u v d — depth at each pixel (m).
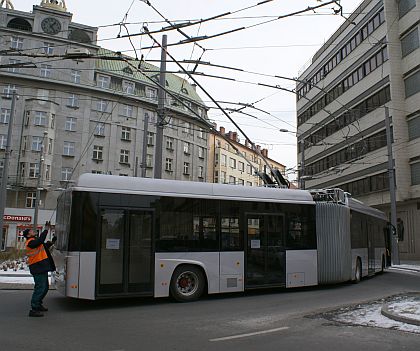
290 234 13.05
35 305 8.86
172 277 10.84
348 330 7.66
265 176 16.42
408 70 34.84
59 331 7.41
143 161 27.28
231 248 11.76
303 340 6.91
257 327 7.93
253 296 12.20
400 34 35.78
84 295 9.69
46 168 49.59
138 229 10.49
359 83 40.84
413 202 35.62
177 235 11.01
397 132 35.00
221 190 11.93
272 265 12.48
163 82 16.31
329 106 46.75
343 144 43.75
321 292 13.23
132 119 56.38
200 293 11.25
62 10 51.69
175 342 6.72
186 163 63.41
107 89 54.12
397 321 8.33
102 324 8.12
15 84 50.22
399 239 37.47
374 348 6.42
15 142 49.28
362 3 40.31
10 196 48.50
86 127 53.06
